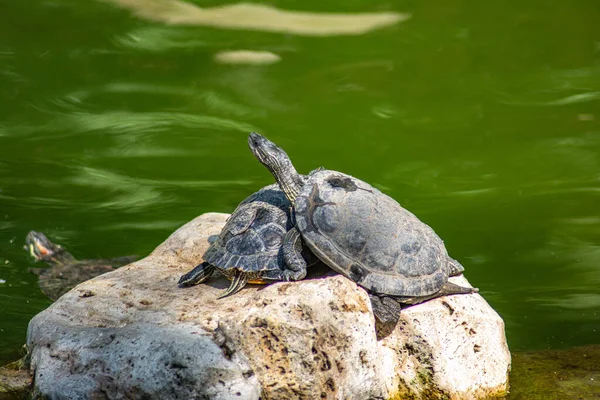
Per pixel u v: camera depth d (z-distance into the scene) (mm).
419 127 46406
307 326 18938
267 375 19016
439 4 62000
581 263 33094
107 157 42031
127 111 46906
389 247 20438
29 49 53625
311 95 49438
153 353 18953
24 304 29344
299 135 45000
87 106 47594
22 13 58656
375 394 20266
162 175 40562
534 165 42438
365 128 45906
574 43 55938
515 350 26281
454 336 21469
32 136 44094
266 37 56031
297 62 53156
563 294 30641
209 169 41250
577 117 47344
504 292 30828
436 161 42812
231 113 47156
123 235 35188
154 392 18688
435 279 20625
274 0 61156
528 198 39125
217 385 18609
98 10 59250
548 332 27672
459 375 21344
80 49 53906
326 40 56062
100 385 19141
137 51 53594
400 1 62531
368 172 41219
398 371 21297
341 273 20203
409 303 21188
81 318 21156
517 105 48781
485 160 42906
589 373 24250
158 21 57938
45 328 20828
